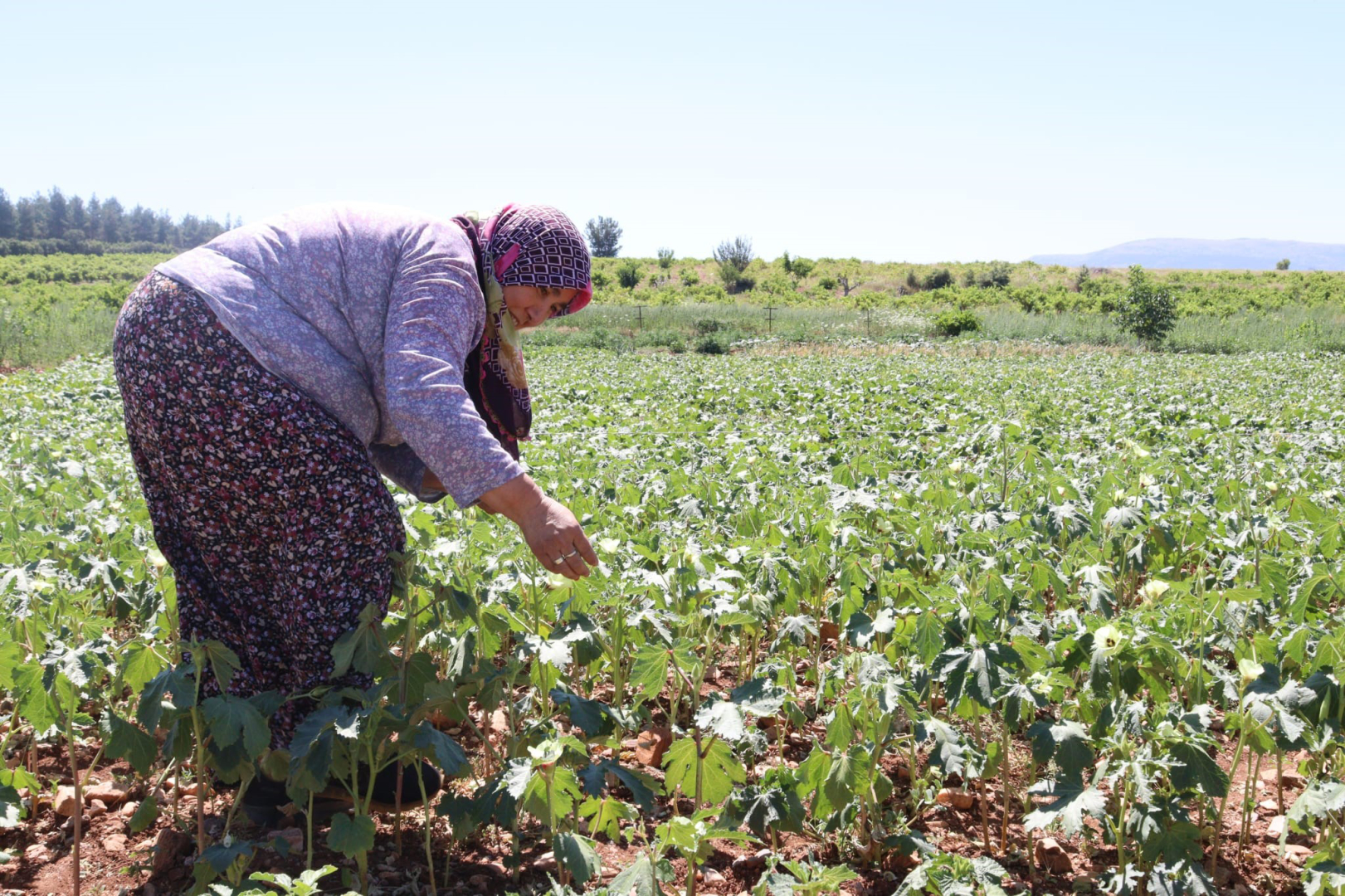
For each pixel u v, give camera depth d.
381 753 2.59
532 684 3.08
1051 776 2.98
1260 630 3.71
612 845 2.84
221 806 2.97
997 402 14.23
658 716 3.72
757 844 2.91
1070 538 4.95
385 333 2.61
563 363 25.14
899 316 44.56
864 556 4.16
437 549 3.30
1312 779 2.61
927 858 2.60
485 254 2.88
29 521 4.78
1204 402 14.59
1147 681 2.90
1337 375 21.17
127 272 100.00
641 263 91.00
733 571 3.41
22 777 2.72
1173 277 88.25
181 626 2.82
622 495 5.75
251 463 2.54
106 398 13.24
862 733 2.88
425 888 2.58
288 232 2.65
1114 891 2.54
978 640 2.73
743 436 9.75
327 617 2.64
